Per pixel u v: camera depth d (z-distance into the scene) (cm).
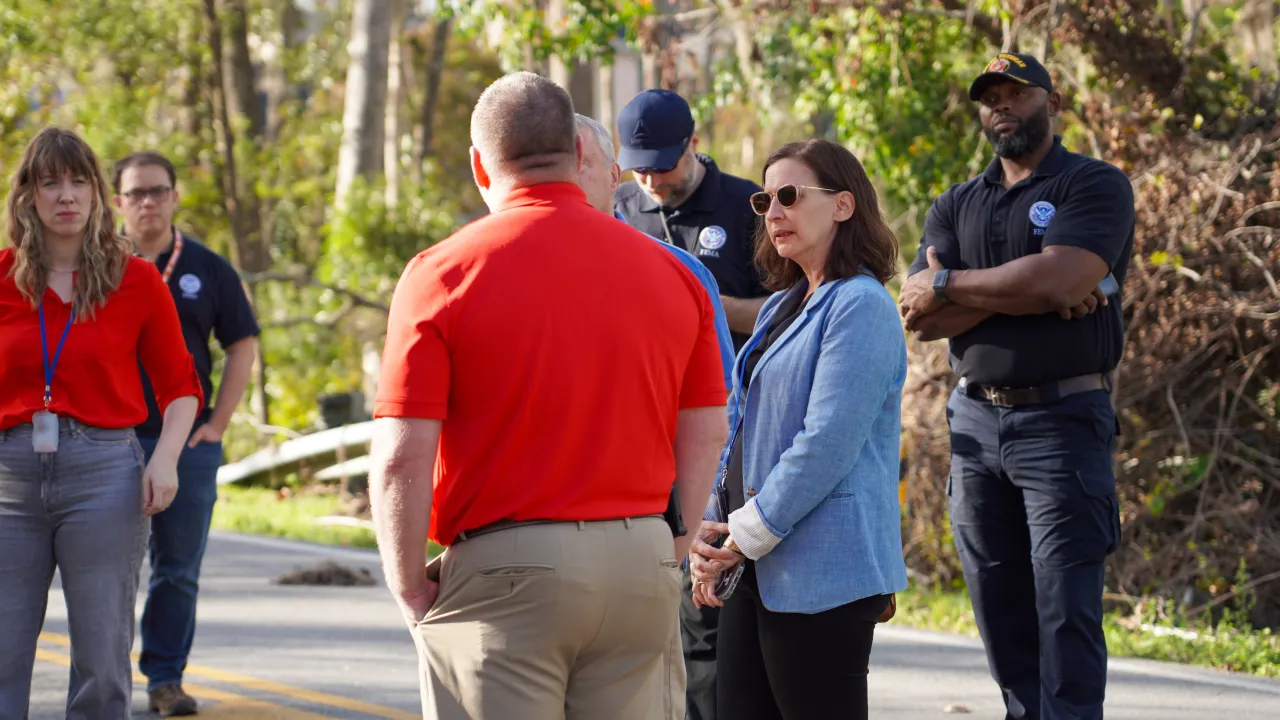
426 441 450
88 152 679
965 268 803
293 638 1155
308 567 1520
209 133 3631
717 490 625
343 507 2131
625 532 467
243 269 3391
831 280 591
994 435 767
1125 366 1283
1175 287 1279
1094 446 743
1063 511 734
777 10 1798
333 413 2581
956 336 781
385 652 1103
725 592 584
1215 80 1446
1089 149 1580
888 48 1736
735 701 601
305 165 3962
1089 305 743
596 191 625
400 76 4538
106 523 677
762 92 1973
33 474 668
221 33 3462
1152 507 1284
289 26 4853
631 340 471
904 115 1761
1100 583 741
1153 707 920
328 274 3172
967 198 809
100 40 3262
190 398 734
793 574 568
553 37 1905
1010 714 782
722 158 3428
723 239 801
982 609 788
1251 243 1271
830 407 562
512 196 479
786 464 564
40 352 671
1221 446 1292
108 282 680
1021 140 776
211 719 895
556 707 464
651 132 785
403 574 456
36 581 675
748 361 662
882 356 568
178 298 903
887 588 573
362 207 3080
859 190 593
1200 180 1286
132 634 696
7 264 677
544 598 452
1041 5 1492
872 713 916
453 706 462
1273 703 931
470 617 459
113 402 686
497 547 454
